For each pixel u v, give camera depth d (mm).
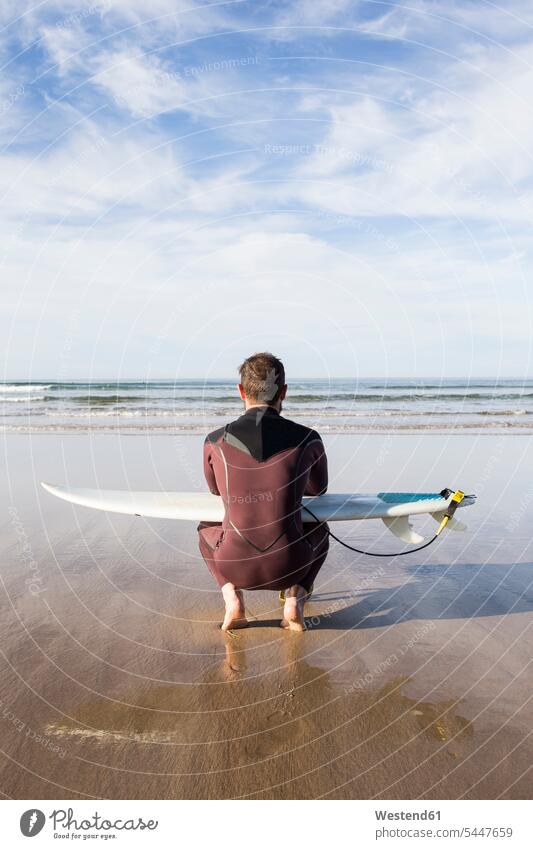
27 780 1867
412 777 1887
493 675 2471
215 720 2164
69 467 7383
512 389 25578
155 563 3873
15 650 2662
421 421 13469
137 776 1890
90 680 2426
